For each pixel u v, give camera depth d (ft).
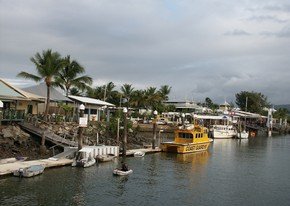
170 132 310.24
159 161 167.63
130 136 221.66
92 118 245.24
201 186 124.98
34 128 159.33
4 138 143.13
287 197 115.96
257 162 187.52
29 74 187.11
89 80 224.33
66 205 94.99
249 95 588.09
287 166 176.96
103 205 97.50
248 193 119.24
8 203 92.07
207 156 197.57
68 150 143.74
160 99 402.11
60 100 215.31
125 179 125.90
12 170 112.37
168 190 116.67
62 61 187.42
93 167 137.39
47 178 115.55
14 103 180.75
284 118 584.40
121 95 380.58
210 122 367.45
